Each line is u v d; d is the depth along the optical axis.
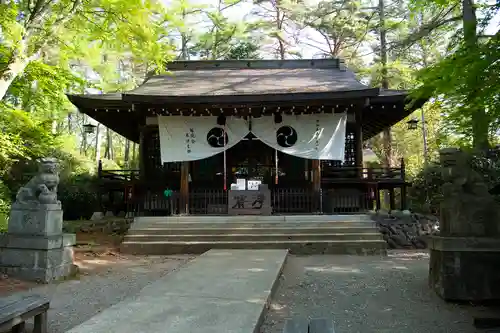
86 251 11.12
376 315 5.24
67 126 35.66
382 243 10.91
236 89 15.08
